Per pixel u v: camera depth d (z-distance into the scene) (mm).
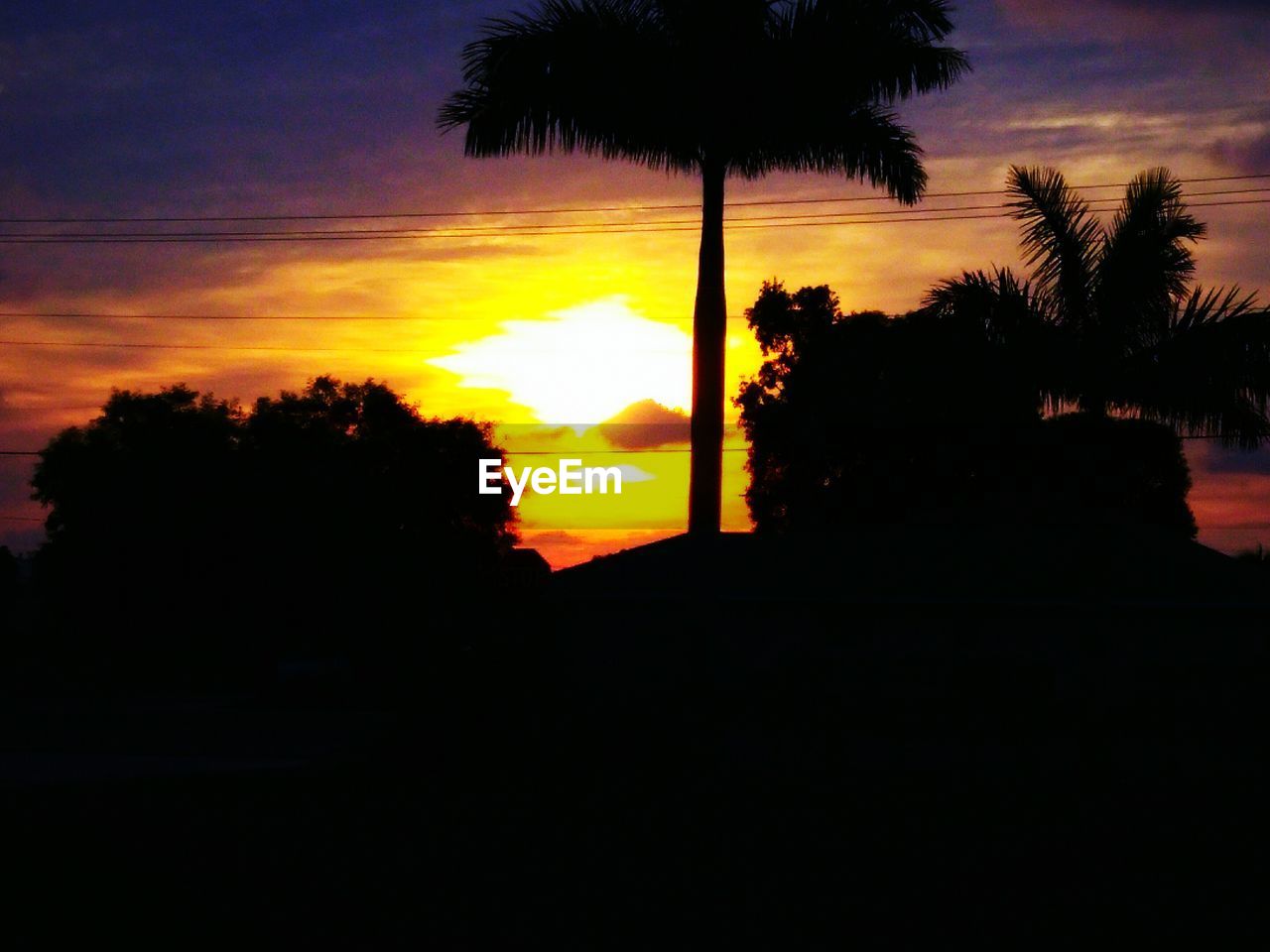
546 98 20234
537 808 14234
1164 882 10391
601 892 10172
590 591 26781
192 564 46812
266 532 46906
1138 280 22906
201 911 9688
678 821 13258
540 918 9398
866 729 21141
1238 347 22312
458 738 17594
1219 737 20359
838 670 24781
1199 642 24141
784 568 26797
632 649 26844
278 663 41688
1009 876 10648
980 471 34531
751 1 20344
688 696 20125
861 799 14359
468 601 48469
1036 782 15586
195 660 47312
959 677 23828
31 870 11109
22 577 69625
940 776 16016
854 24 20156
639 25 20484
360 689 37781
